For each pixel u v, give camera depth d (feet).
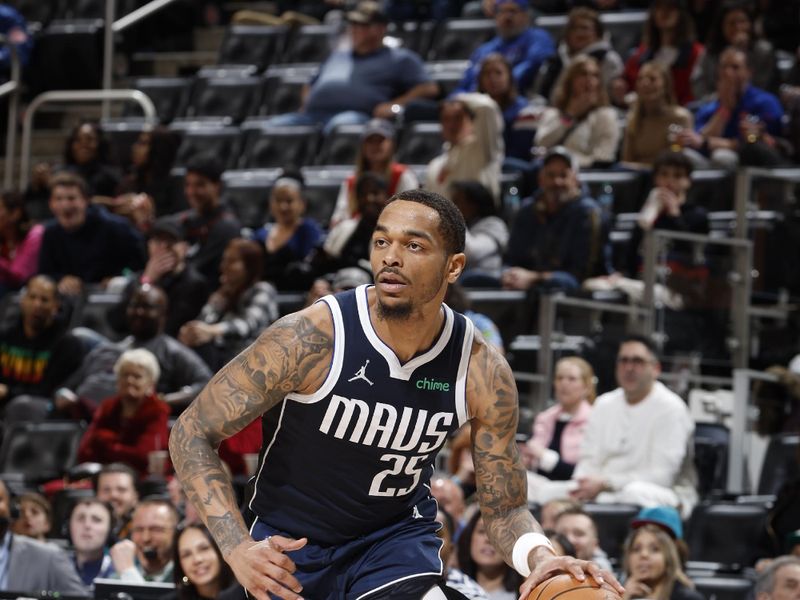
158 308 73.87
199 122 111.96
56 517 64.18
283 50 117.91
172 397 70.54
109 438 68.44
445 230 26.89
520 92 96.68
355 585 28.50
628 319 70.23
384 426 27.61
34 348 81.51
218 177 86.33
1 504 56.18
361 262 77.92
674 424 62.23
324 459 27.96
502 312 70.85
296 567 28.32
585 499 61.05
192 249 85.71
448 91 104.47
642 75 85.87
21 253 90.79
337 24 111.86
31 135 117.91
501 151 84.64
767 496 64.44
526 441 65.92
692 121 87.40
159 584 49.32
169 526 56.08
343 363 27.40
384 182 80.43
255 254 78.23
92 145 99.71
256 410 27.40
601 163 85.87
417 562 28.35
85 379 74.23
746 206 73.15
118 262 89.86
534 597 26.76
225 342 76.02
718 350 71.56
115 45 121.49
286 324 27.45
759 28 95.14
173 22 126.21
